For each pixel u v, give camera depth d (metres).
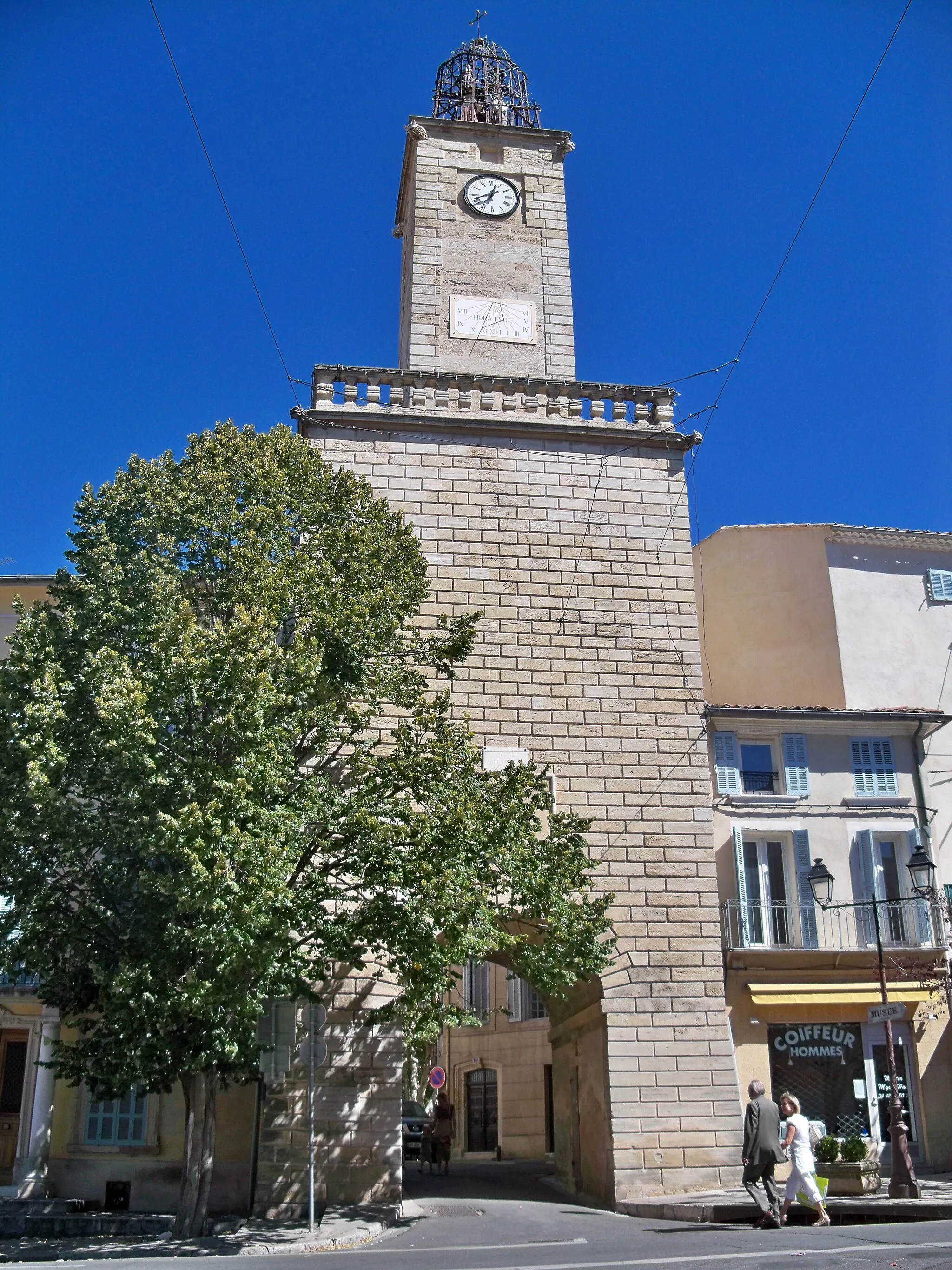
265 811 15.97
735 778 26.28
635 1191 21.03
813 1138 20.02
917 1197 18.31
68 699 17.55
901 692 30.73
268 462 19.73
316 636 18.48
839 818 26.34
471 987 38.22
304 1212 20.22
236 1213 21.11
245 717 16.33
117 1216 20.00
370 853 17.31
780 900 25.78
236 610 17.72
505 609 24.64
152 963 16.59
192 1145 17.56
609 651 24.62
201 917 15.53
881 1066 24.27
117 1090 17.23
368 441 25.59
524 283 29.62
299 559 18.72
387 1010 17.61
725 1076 22.02
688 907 23.09
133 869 16.77
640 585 25.22
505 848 18.38
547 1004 26.59
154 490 19.16
